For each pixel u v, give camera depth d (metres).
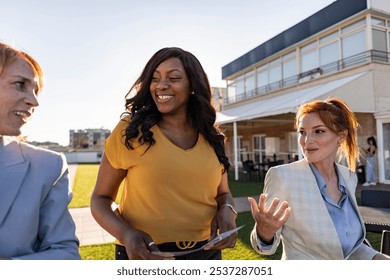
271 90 20.22
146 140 1.63
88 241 5.42
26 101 1.27
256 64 21.30
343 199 2.12
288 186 2.01
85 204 9.21
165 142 1.70
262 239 1.77
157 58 1.75
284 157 18.27
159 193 1.65
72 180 17.06
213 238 1.59
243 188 11.96
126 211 1.73
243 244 4.84
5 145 1.32
